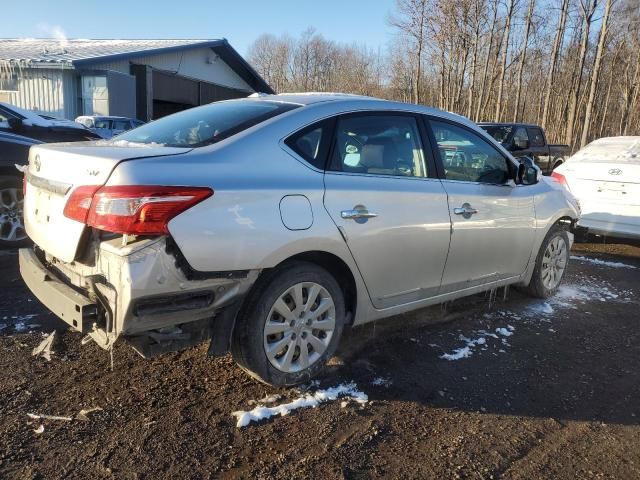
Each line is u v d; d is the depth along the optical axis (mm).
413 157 3846
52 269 3215
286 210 3010
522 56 29828
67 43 25562
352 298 3543
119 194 2582
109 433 2783
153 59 22953
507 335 4359
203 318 2848
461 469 2658
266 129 3154
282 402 3170
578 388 3557
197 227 2684
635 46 38281
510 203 4508
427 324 4480
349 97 3693
